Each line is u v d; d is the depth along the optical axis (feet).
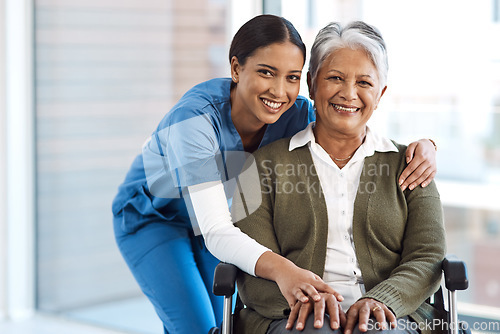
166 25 10.20
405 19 8.55
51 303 11.80
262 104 6.01
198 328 6.61
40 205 11.73
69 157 11.35
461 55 8.45
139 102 10.59
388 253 5.78
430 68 8.58
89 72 10.98
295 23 8.84
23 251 11.79
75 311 11.55
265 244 5.89
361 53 5.75
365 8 8.62
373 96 5.83
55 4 11.19
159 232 6.91
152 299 6.87
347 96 5.75
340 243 5.87
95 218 11.22
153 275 6.81
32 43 11.47
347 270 5.80
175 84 10.21
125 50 10.61
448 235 9.57
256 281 5.65
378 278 5.74
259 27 5.89
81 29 10.99
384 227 5.80
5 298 11.75
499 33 8.21
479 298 9.55
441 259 5.60
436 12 8.45
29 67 11.51
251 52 5.89
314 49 5.96
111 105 10.84
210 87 6.39
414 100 8.71
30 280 11.87
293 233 5.90
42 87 11.46
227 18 9.57
